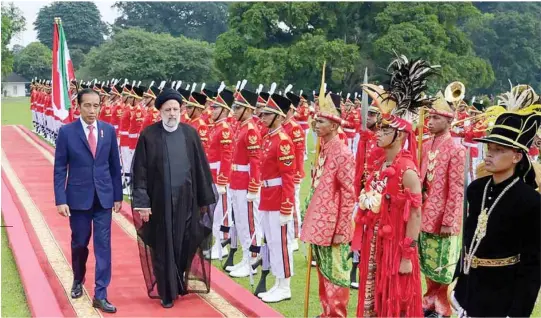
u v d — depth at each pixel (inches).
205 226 233.9
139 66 1702.8
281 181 224.7
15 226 337.1
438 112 202.4
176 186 223.9
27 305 223.1
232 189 259.9
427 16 1210.0
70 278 247.6
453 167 199.3
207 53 1775.3
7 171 548.4
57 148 217.6
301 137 289.1
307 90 1242.6
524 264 134.4
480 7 1781.5
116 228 337.4
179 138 228.8
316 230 185.2
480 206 143.3
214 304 223.1
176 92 228.2
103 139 220.4
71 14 2439.7
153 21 2381.9
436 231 201.6
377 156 187.0
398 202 162.6
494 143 135.7
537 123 137.3
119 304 221.9
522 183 138.5
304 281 257.0
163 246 220.8
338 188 185.2
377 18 1223.5
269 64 1211.9
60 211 215.3
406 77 165.9
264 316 204.7
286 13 1277.1
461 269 148.3
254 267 261.9
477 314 141.3
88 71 1808.6
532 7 1644.9
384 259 165.0
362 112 193.2
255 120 278.8
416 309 166.4
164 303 219.0
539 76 1520.7
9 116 1379.2
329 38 1302.9
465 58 1218.0
